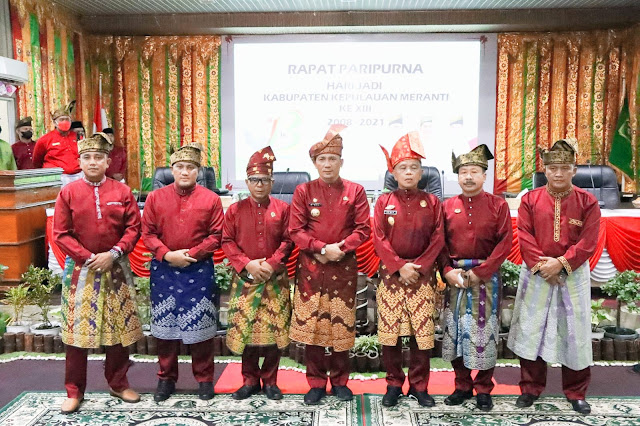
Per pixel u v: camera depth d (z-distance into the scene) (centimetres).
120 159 636
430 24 683
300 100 731
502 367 292
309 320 238
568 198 229
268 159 239
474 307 230
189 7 675
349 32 715
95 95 745
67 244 228
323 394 250
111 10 688
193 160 238
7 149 445
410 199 235
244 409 238
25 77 509
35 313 368
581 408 234
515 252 389
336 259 230
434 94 721
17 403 245
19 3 571
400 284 234
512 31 707
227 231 243
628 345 299
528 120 721
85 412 236
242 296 241
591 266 393
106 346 243
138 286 323
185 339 238
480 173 230
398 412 235
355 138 731
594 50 705
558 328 231
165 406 241
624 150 695
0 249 408
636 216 387
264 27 698
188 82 742
